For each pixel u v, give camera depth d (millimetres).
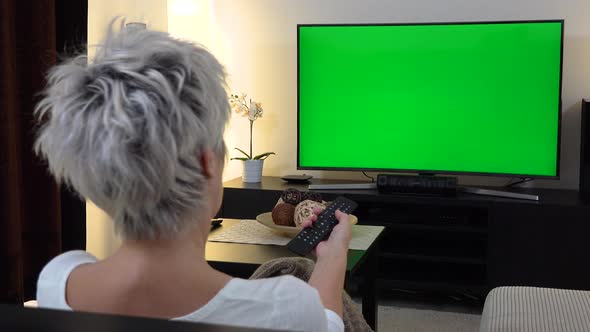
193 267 738
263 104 4207
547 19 3758
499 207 3396
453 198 3477
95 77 687
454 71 3682
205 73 720
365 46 3775
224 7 4211
